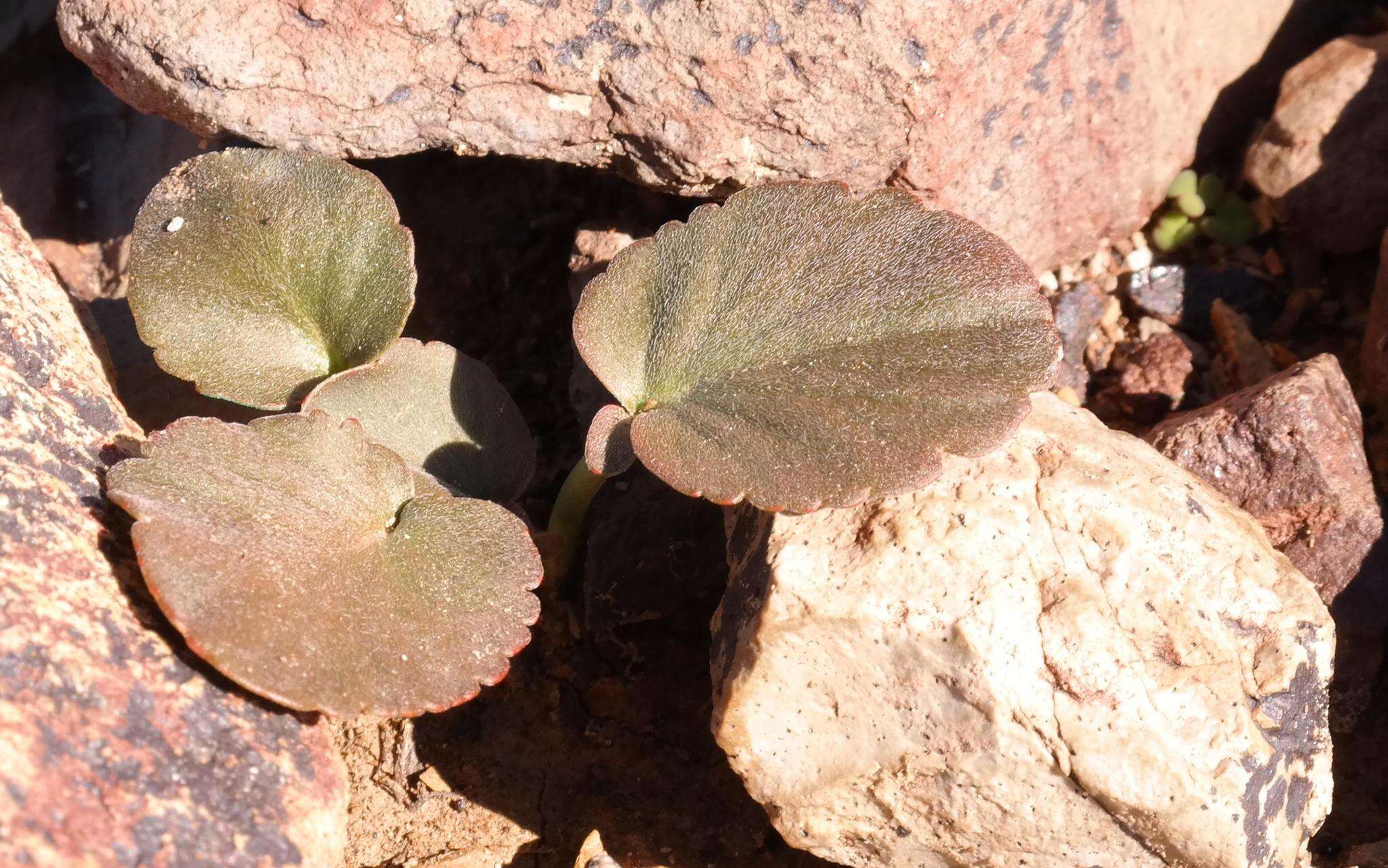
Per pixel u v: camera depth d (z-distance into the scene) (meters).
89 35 0.11
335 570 0.10
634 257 0.11
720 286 0.11
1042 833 0.10
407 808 0.11
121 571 0.09
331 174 0.11
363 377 0.11
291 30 0.11
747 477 0.10
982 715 0.10
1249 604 0.10
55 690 0.08
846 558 0.10
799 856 0.11
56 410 0.10
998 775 0.10
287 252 0.11
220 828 0.09
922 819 0.10
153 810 0.08
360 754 0.11
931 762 0.10
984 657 0.10
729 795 0.11
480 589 0.10
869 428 0.10
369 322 0.11
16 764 0.08
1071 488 0.10
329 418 0.10
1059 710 0.10
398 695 0.09
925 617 0.10
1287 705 0.10
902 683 0.10
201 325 0.11
